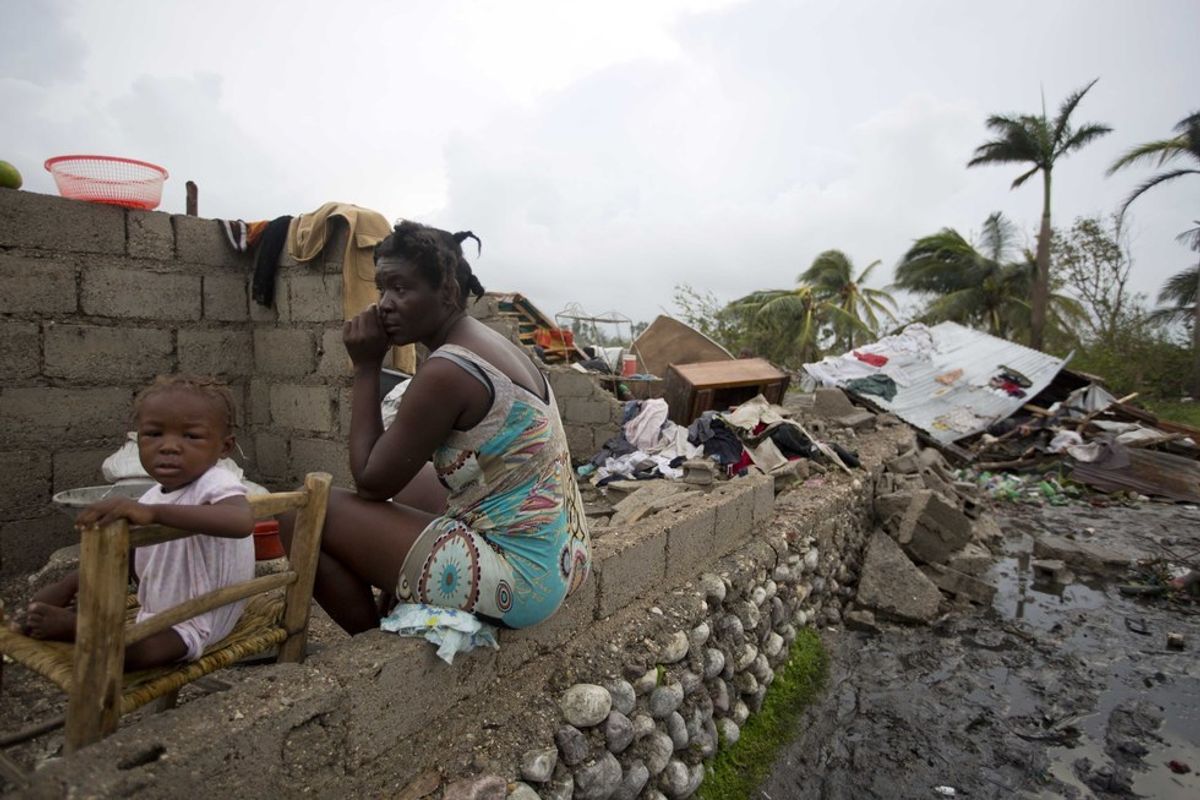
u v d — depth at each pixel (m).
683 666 3.09
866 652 4.81
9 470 4.05
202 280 4.88
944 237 27.78
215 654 1.80
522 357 2.21
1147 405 21.52
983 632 5.18
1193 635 5.16
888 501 6.67
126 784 1.40
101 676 1.47
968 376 14.72
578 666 2.61
